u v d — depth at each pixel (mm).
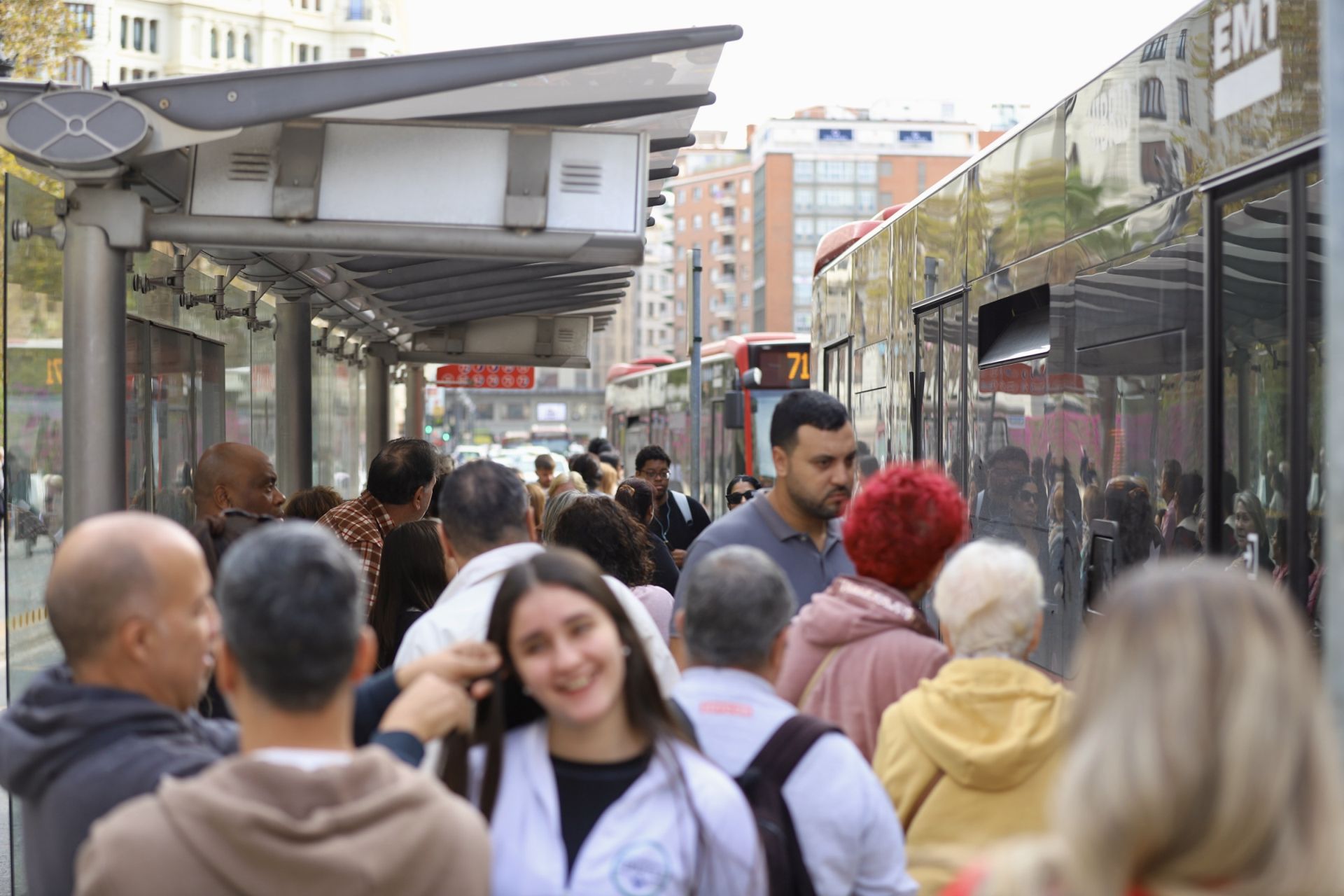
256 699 2361
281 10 97188
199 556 2746
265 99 4828
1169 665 1576
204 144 5164
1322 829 1524
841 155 137250
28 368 5188
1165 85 5004
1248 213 4379
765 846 2873
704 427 23750
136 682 2656
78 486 5137
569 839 2631
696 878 2607
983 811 3156
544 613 2652
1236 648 1570
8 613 5121
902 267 9250
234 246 5203
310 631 2326
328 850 2117
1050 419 6180
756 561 3156
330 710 2375
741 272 150500
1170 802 1521
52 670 2730
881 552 3781
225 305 10000
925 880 3145
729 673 3102
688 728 2875
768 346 21234
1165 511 4895
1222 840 1512
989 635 3289
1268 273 4227
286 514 7266
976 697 3188
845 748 3008
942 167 139875
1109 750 1568
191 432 9344
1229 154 4488
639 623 4230
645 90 5086
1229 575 1662
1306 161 4020
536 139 5211
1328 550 2301
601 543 5402
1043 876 1607
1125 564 5254
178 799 2164
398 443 6566
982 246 7336
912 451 8789
